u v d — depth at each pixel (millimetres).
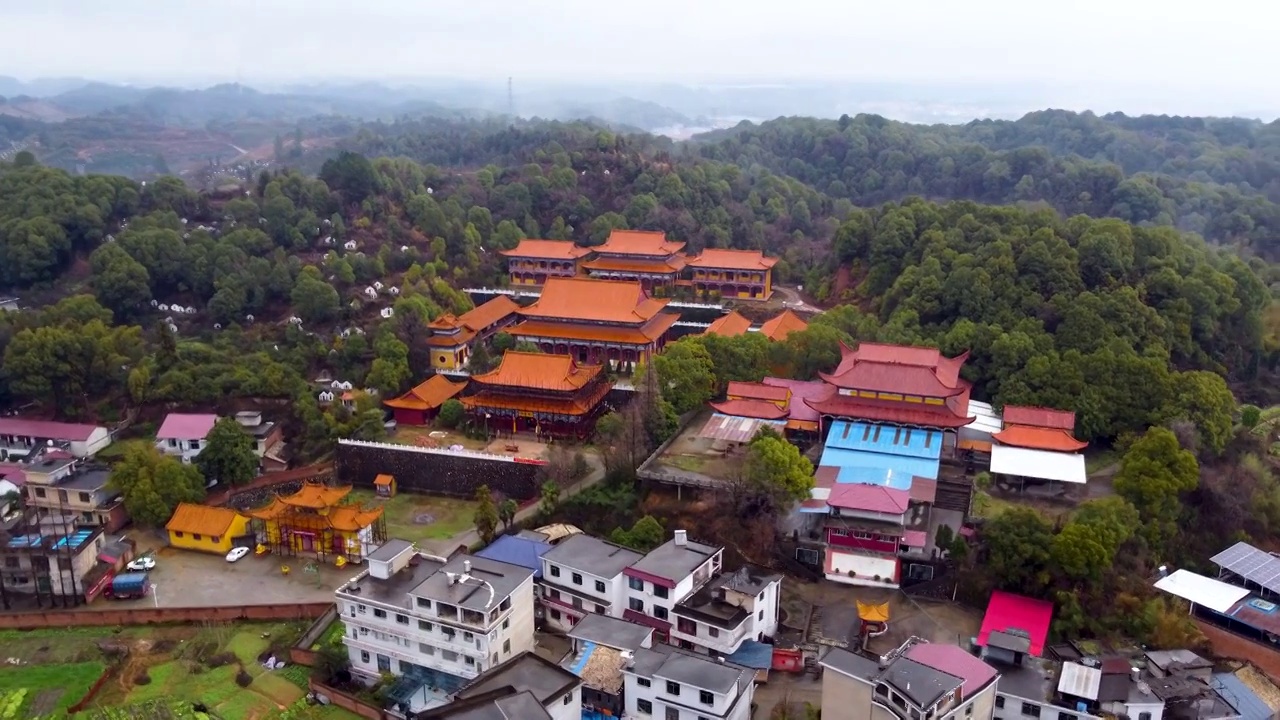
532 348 137500
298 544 98250
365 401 122188
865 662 64688
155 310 154000
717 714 62906
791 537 90750
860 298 151875
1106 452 102500
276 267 154125
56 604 89438
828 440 98438
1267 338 128625
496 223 199500
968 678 63094
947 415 98500
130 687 76812
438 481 111438
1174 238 136875
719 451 104875
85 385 125750
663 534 90625
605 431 104375
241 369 127062
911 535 85312
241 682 76750
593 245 193625
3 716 71812
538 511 99812
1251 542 92750
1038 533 81000
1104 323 110500
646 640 71375
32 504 104750
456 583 74500
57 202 164500
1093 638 77500
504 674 64562
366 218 179625
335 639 81062
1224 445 99438
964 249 135500
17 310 142125
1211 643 79188
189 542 99562
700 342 119375
